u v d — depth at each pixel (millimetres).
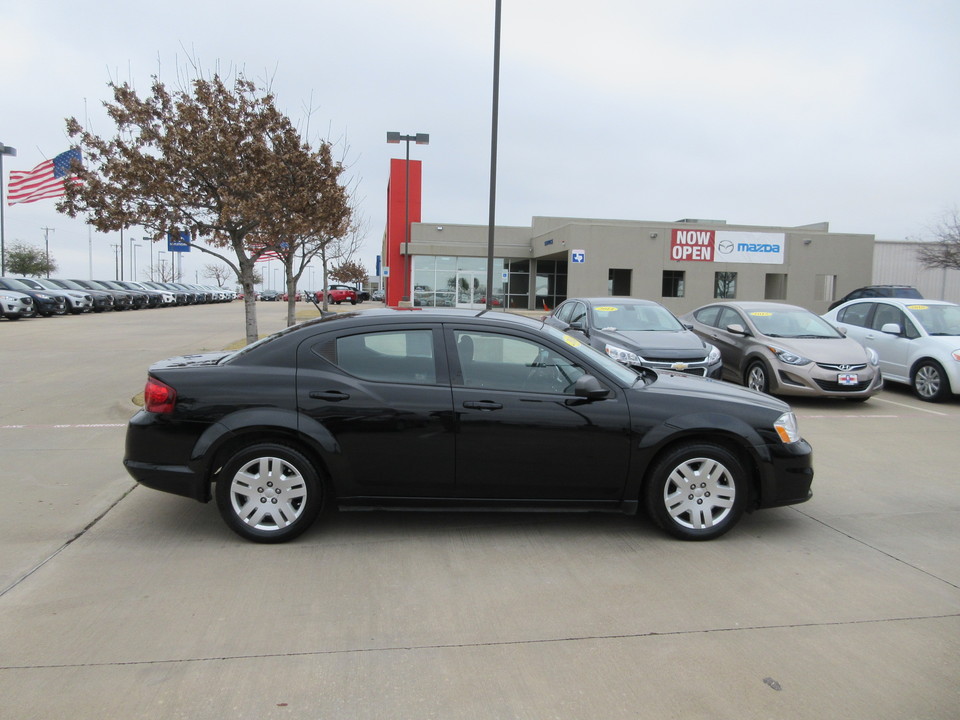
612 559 4129
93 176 9758
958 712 2676
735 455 4457
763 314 10938
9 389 10023
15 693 2703
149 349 15266
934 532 4680
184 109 9844
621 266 30750
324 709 2643
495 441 4258
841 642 3195
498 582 3793
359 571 3908
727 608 3523
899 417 8953
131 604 3471
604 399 4344
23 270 57500
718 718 2623
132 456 4312
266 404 4215
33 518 4711
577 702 2711
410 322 4445
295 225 10688
